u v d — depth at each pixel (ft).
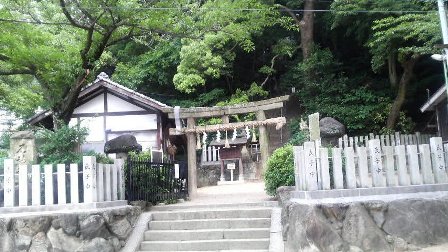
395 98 63.31
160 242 26.14
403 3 49.26
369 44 54.24
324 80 67.92
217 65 65.00
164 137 60.95
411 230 21.80
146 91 76.84
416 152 24.20
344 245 21.11
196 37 38.47
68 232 23.00
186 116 42.60
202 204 31.65
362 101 65.36
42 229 22.88
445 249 21.18
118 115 60.13
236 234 26.40
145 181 32.60
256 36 71.82
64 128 30.45
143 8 33.55
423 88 65.87
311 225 21.06
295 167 25.31
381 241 21.38
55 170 27.17
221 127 42.27
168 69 74.38
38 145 30.35
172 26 36.68
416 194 23.27
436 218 22.33
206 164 62.49
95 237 23.44
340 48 77.46
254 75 79.46
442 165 24.34
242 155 62.54
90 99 60.70
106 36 36.37
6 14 32.32
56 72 34.76
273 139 66.85
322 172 22.93
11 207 24.16
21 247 22.62
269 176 32.09
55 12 35.12
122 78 73.56
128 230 26.37
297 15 74.74
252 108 42.19
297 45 76.18
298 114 72.23
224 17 38.37
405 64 59.11
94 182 24.94
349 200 22.34
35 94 40.96
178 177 37.58
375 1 51.34
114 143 35.55
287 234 23.71
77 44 37.83
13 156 28.53
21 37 34.63
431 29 39.65
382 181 23.39
